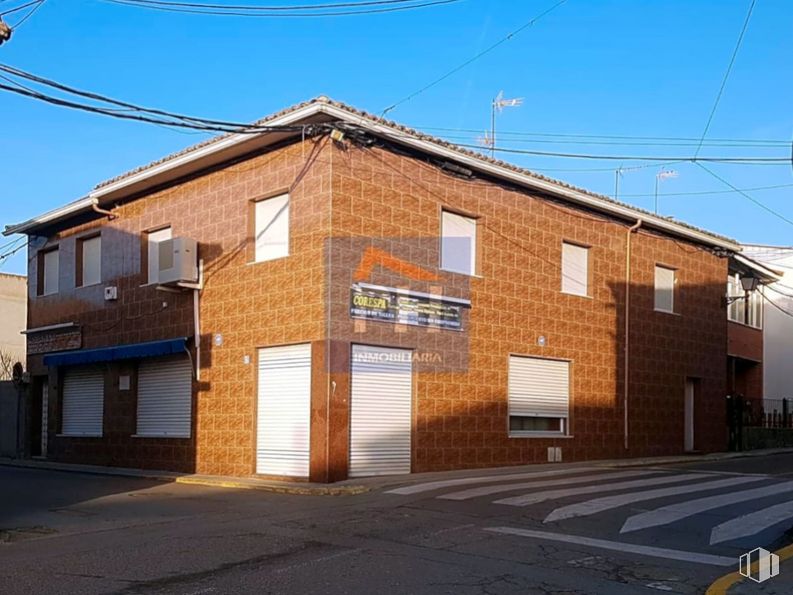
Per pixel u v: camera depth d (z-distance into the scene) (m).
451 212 19.31
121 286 22.16
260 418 18.00
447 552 9.36
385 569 8.55
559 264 21.81
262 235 18.44
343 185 17.05
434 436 18.42
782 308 35.53
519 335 20.52
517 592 7.68
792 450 30.36
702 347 26.52
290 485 15.93
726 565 8.80
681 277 25.95
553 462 21.14
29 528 11.62
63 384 24.48
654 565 8.77
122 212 22.39
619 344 23.41
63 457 23.86
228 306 18.86
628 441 23.31
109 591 7.73
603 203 22.67
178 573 8.43
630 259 24.03
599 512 11.84
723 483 15.48
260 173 18.41
